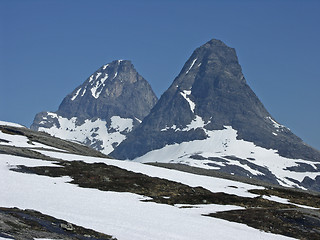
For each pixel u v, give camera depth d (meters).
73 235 49.84
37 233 47.12
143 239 53.09
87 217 60.50
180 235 57.56
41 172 94.25
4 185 74.50
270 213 77.56
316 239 67.94
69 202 69.12
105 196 79.69
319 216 78.25
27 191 72.81
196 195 91.31
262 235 64.62
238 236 61.62
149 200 82.69
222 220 70.81
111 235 52.75
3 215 50.84
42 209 61.28
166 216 68.31
